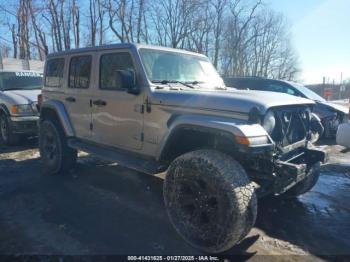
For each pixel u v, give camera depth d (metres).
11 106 7.00
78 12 22.84
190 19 24.02
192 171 2.97
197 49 25.22
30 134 7.32
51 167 5.28
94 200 4.20
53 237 3.21
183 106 3.24
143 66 3.69
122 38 22.41
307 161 3.63
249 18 27.11
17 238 3.19
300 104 3.42
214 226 2.83
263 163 3.04
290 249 3.05
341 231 3.42
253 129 2.74
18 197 4.28
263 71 35.19
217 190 2.78
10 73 8.14
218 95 3.13
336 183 5.07
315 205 4.13
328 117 8.49
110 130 4.16
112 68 4.07
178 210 3.14
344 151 4.62
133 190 4.59
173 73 4.03
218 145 3.16
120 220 3.62
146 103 3.60
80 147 4.57
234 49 26.97
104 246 3.05
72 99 4.80
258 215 3.79
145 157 3.76
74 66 4.77
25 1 22.77
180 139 3.36
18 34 23.47
